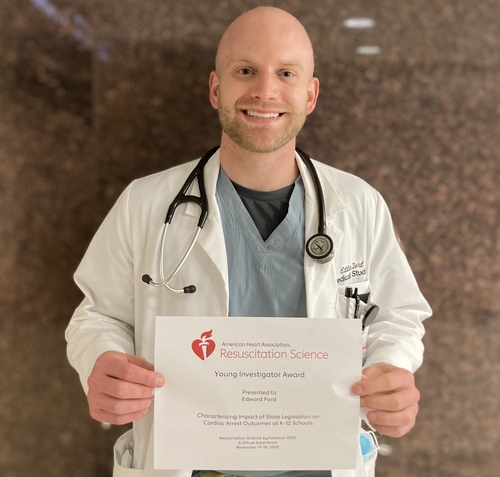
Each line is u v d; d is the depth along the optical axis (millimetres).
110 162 1497
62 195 1507
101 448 1595
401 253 1219
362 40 1460
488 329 1571
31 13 1453
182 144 1489
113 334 1094
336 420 919
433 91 1481
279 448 923
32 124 1487
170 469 989
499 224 1534
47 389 1570
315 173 1158
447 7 1458
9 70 1469
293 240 1100
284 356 908
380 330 1176
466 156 1506
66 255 1526
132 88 1473
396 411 949
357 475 1074
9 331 1545
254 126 1034
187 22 1450
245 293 1083
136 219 1124
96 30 1458
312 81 1155
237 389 909
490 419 1601
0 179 1495
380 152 1496
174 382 909
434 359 1578
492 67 1482
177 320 905
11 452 1589
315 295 1057
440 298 1554
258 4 1442
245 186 1125
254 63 1025
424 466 1616
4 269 1524
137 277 1107
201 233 1078
